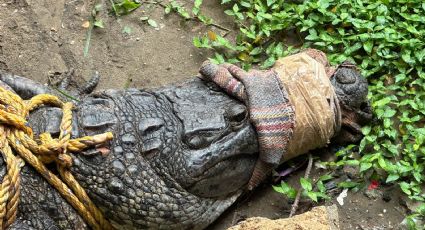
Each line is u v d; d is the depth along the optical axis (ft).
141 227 5.32
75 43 6.30
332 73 5.77
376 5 6.22
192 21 6.42
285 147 5.47
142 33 6.36
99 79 6.16
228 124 5.39
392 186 5.59
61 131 5.19
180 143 5.32
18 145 5.12
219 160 5.33
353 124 5.76
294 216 5.22
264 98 5.43
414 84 5.96
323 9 6.20
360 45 6.07
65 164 5.12
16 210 5.08
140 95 5.52
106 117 5.32
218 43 6.21
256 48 6.21
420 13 6.22
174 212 5.32
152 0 6.49
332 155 5.79
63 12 6.42
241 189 5.58
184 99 5.49
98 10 6.43
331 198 5.58
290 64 5.63
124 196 5.22
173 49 6.29
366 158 5.59
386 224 5.45
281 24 6.25
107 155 5.23
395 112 5.80
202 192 5.37
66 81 6.11
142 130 5.32
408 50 6.00
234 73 5.55
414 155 5.61
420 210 5.40
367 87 5.76
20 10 6.39
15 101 5.25
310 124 5.51
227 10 6.38
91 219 5.24
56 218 5.18
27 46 6.26
